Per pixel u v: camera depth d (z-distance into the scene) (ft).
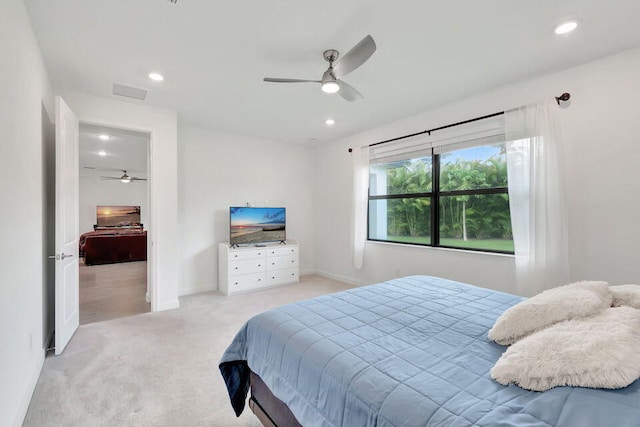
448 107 11.50
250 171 16.30
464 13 6.28
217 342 8.95
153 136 11.61
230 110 12.05
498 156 10.73
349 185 16.20
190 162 14.43
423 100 11.04
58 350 8.04
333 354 4.04
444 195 12.22
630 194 7.80
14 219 5.36
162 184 11.84
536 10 6.19
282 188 17.47
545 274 8.77
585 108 8.40
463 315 5.44
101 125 10.63
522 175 9.30
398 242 14.02
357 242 14.96
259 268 14.93
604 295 4.61
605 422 2.47
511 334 4.16
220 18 6.41
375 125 14.10
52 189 9.43
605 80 8.09
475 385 3.28
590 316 3.93
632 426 2.38
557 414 2.65
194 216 14.57
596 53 7.88
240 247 14.78
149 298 12.70
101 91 10.07
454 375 3.49
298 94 10.45
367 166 14.78
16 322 5.37
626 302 4.55
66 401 6.13
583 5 6.04
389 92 10.33
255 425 5.59
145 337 9.23
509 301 6.26
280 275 15.65
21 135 5.82
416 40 7.25
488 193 10.93
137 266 20.95
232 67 8.52
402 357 3.92
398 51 7.75
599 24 6.65
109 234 23.21
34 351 6.72
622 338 3.17
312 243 18.78
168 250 11.99
